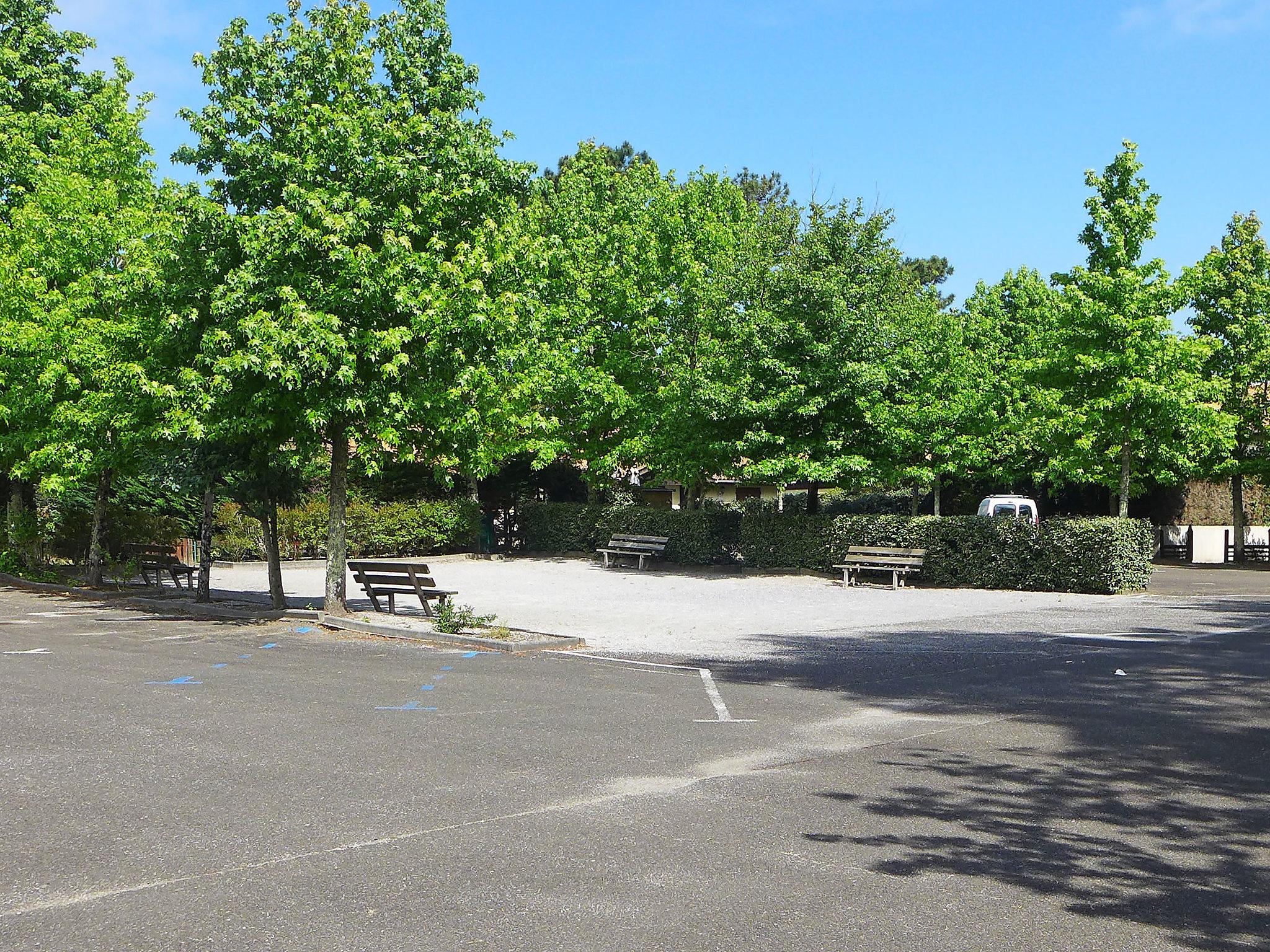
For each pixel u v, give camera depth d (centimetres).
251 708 923
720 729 853
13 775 698
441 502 3341
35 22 2734
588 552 3297
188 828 590
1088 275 2347
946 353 2588
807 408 2356
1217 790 681
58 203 2097
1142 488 3388
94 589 2123
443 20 1585
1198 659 1253
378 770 714
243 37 1546
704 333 2905
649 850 557
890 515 2392
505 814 620
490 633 1402
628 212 3056
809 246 2516
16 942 437
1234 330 3134
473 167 1556
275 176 1516
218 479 1700
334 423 1551
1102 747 799
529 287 1588
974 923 464
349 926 455
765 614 1791
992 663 1224
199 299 1510
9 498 2731
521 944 439
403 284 1459
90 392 1822
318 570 2831
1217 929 461
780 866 534
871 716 915
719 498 5009
